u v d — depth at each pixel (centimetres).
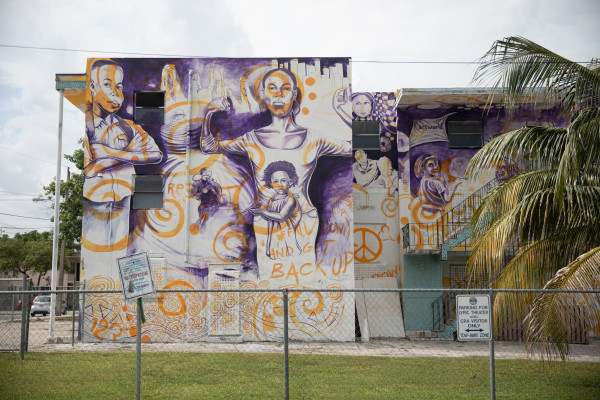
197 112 1981
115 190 1944
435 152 2233
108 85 1980
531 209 1123
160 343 1834
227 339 1880
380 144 2284
